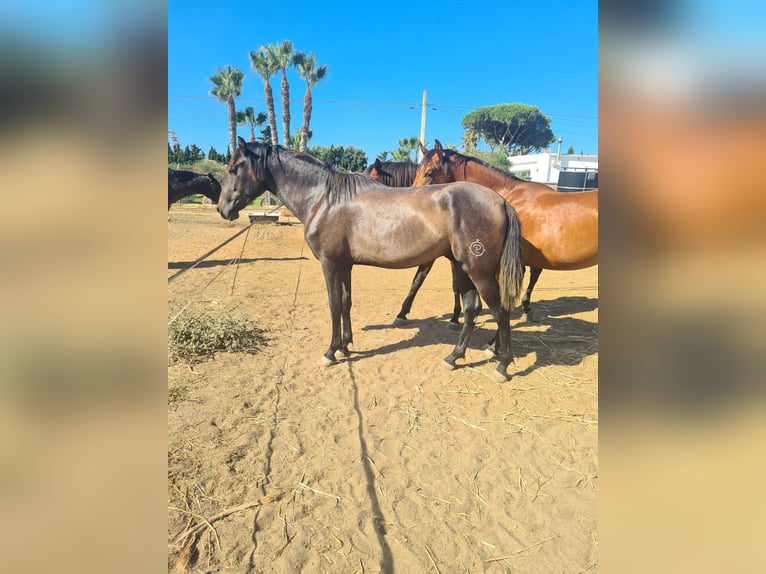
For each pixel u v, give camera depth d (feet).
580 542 6.53
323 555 6.25
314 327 16.25
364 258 11.80
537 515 7.07
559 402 10.80
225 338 13.84
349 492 7.54
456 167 15.42
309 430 9.39
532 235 12.76
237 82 83.92
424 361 13.28
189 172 26.03
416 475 8.03
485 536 6.64
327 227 11.66
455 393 11.21
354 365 12.88
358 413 10.11
